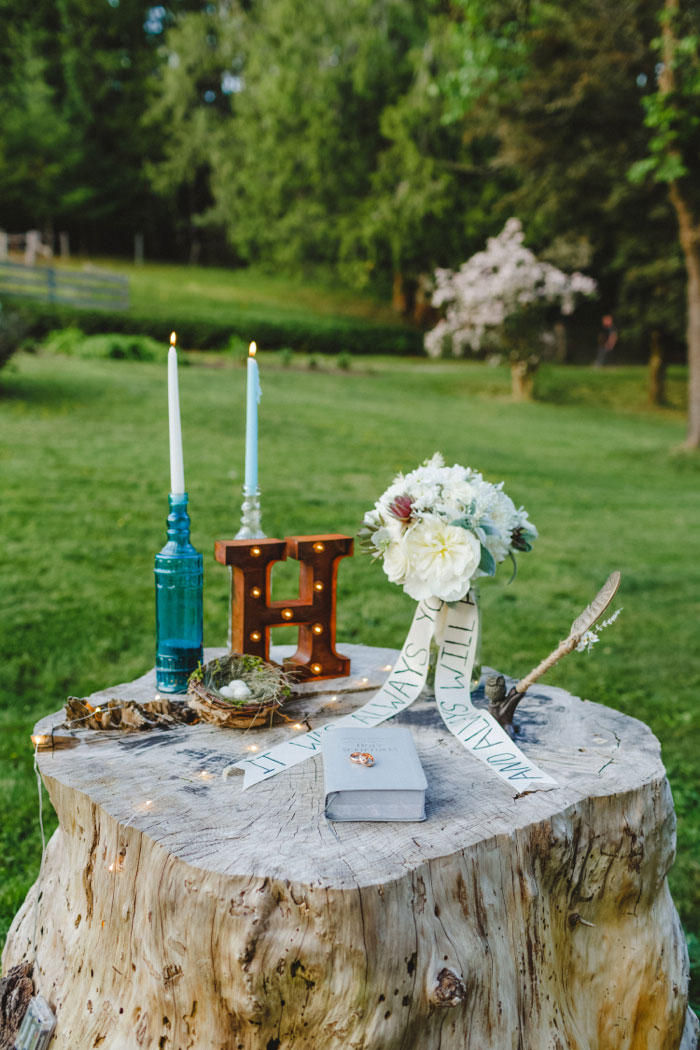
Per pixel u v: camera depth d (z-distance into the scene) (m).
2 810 3.68
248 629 2.53
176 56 35.00
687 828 3.77
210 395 15.30
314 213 28.53
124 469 9.83
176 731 2.34
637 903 2.15
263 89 27.44
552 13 14.11
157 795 1.97
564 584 7.31
